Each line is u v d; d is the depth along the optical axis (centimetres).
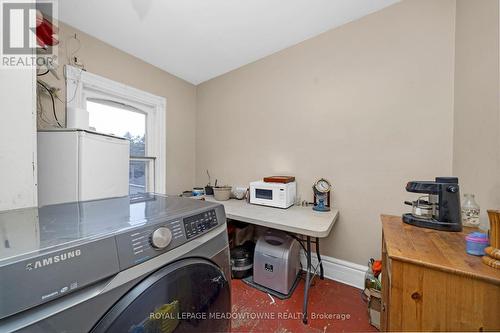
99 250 49
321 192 191
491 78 104
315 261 200
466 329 65
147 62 238
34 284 39
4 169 85
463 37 131
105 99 206
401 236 95
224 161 274
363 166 178
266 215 172
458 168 134
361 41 177
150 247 60
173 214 75
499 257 65
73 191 129
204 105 293
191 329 73
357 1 161
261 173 242
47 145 131
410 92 158
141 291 55
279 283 168
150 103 243
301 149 212
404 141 160
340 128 189
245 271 192
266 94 236
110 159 150
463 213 113
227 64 250
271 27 187
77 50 178
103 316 49
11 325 36
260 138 242
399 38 161
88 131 134
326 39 194
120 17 167
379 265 146
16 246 44
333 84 192
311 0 159
